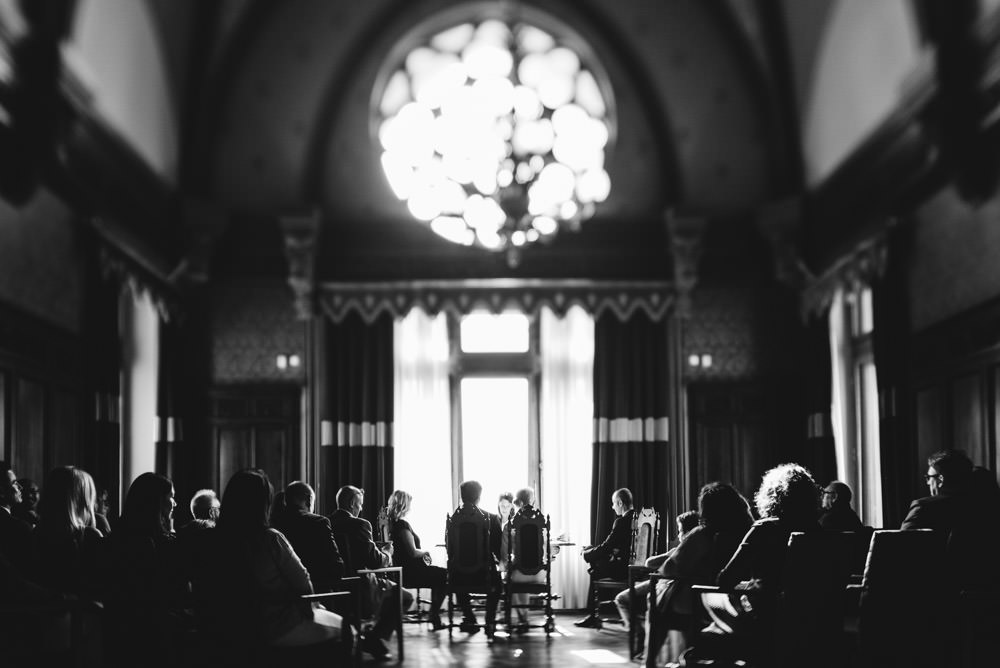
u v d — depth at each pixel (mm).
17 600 5184
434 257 13414
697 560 6383
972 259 8930
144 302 12141
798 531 5582
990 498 6180
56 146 8828
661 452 13102
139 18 11164
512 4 13227
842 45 11531
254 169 13234
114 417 10305
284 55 13164
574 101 13617
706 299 13414
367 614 8234
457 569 9797
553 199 13156
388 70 13586
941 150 9016
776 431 13125
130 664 5453
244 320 13156
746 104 13422
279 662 5309
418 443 13312
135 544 5527
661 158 13547
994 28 8102
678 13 13234
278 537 5355
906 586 5445
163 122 12297
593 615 10664
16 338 8445
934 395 9648
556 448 13344
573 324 13578
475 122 13273
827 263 12555
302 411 13047
